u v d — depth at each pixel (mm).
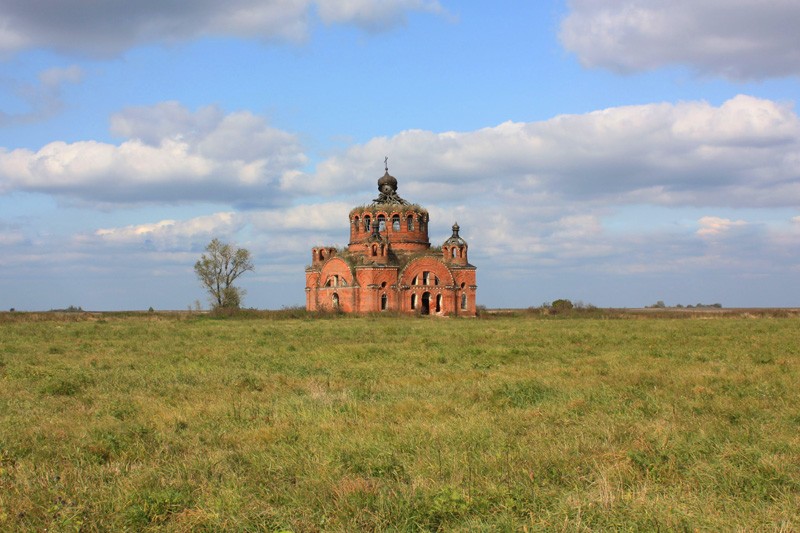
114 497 12062
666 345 42625
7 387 25797
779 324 72312
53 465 14438
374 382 26016
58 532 10633
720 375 26672
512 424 17812
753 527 10508
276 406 20766
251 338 51750
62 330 65250
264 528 10805
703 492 12148
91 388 25328
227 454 14969
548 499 11875
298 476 13383
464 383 25516
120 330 65250
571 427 17406
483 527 10633
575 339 48062
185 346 44531
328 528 10828
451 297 109750
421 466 13711
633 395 22219
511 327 67812
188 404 21297
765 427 17078
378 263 106750
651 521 10609
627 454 14078
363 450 15023
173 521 11148
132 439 16609
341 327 68438
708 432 16281
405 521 10922
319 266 116125
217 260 127188
